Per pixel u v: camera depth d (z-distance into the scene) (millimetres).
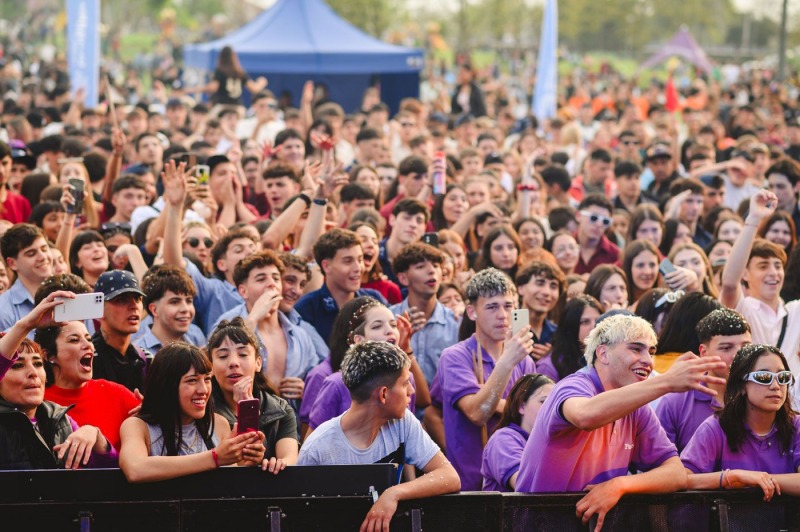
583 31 123375
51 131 25516
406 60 34844
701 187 17078
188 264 11992
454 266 13367
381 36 89375
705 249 15008
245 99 34031
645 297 11297
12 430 7496
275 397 8953
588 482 7738
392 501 7254
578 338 10680
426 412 10531
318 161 13531
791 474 7824
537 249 13641
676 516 7660
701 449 8164
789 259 13414
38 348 8023
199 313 11922
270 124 24547
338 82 36219
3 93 38688
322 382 9898
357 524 7316
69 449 7625
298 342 10859
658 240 15250
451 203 15625
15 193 16141
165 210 12992
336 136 22359
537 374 8977
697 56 82188
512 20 117562
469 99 33906
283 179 15453
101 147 20656
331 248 11547
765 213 11445
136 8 125375
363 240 12375
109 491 7156
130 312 9422
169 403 7906
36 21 102312
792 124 26781
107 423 8648
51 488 7090
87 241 12070
